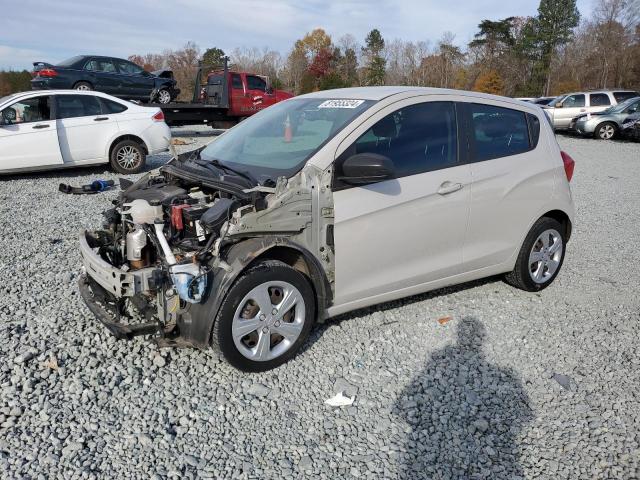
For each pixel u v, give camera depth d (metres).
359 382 3.58
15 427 3.02
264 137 4.31
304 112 4.38
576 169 13.18
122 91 17.20
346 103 4.21
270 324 3.57
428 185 4.11
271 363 3.63
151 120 11.05
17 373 3.49
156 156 13.43
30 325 4.10
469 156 4.41
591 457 2.96
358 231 3.82
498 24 61.44
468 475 2.81
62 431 3.00
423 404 3.39
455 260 4.44
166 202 3.78
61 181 10.05
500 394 3.51
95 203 8.22
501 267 4.82
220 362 3.72
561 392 3.55
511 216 4.70
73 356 3.72
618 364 3.92
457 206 4.29
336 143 3.74
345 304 3.94
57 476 2.67
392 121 4.03
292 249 3.62
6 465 2.72
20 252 5.78
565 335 4.33
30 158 9.90
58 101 10.20
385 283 4.07
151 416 3.16
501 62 58.31
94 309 3.72
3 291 4.71
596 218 8.26
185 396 3.35
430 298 4.91
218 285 3.33
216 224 3.33
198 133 19.94
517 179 4.66
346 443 3.01
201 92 18.78
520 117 4.89
